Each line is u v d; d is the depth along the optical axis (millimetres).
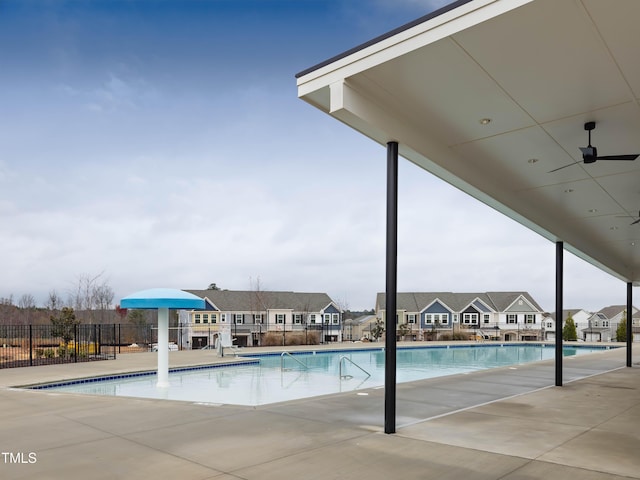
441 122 5703
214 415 6145
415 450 4586
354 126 5160
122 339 28875
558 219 10203
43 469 3994
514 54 4203
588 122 5629
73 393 7961
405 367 17000
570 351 24531
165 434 5164
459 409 6781
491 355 22047
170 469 3994
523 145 6359
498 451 4582
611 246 13102
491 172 7438
